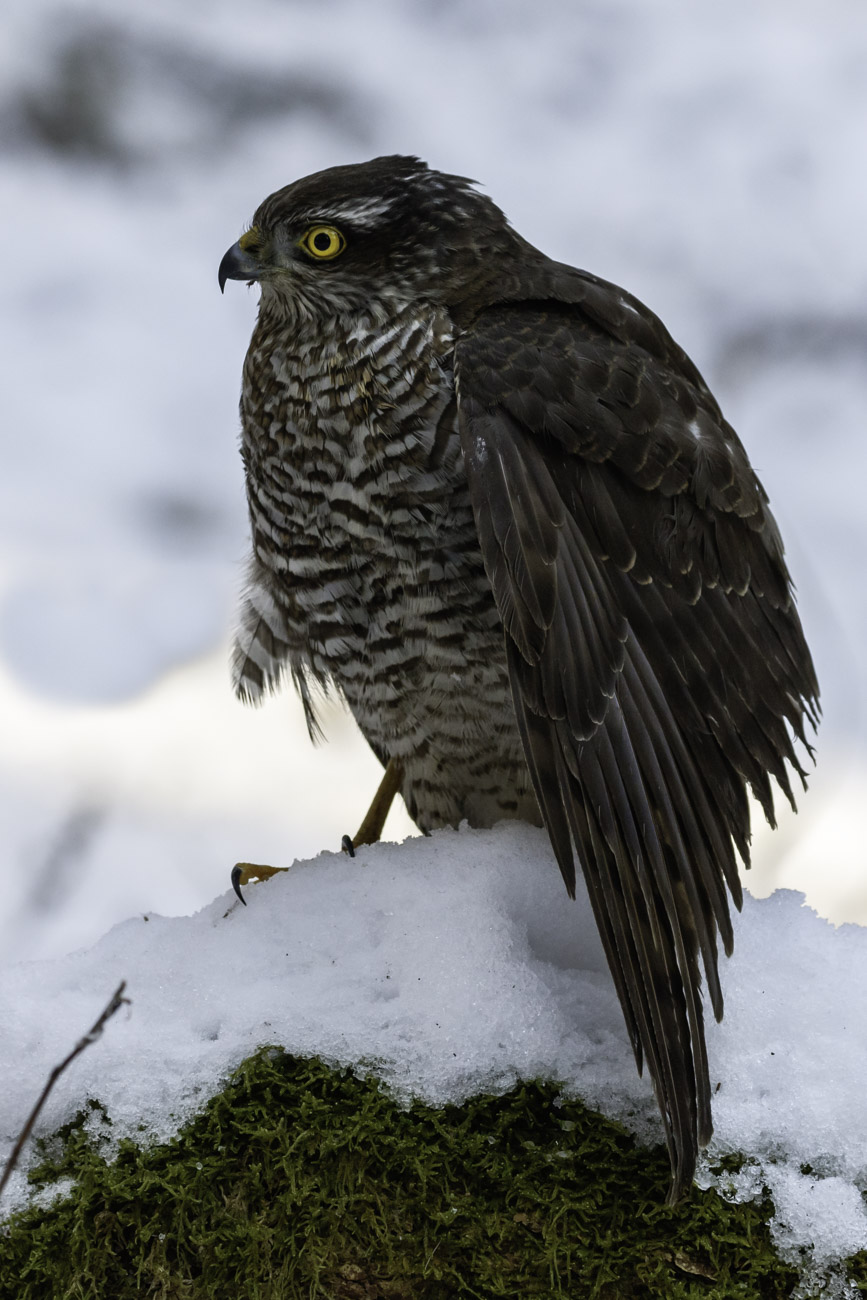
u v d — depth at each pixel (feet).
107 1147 14.87
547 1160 14.75
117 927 16.98
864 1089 15.01
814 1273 14.35
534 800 20.10
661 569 17.11
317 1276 14.39
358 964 16.17
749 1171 14.71
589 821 15.47
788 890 17.57
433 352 18.01
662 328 19.79
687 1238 14.46
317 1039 15.39
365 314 18.44
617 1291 14.32
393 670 19.26
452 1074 15.16
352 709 20.61
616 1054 15.35
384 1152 14.79
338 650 19.62
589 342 17.89
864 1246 14.37
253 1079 15.11
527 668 16.01
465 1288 14.30
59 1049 15.20
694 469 17.61
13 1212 14.56
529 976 15.74
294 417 18.56
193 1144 14.87
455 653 18.67
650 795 15.78
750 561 18.54
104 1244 14.49
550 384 17.16
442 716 19.44
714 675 17.15
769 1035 15.56
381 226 18.72
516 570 16.21
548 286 18.75
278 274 18.89
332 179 19.21
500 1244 14.47
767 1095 15.10
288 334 18.93
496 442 16.85
